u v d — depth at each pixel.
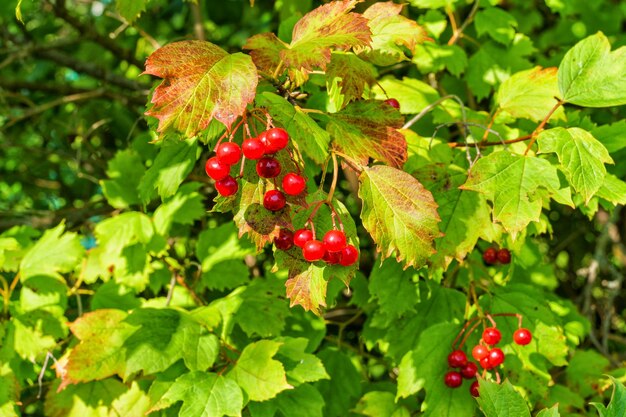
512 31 0.61
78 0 0.87
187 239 0.69
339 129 0.44
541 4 0.81
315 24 0.43
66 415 0.52
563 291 0.85
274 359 0.51
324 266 0.43
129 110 0.90
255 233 0.42
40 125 0.94
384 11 0.48
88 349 0.50
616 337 0.76
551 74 0.53
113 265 0.58
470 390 0.51
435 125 0.59
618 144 0.54
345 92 0.45
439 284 0.57
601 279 0.86
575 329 0.60
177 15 1.01
